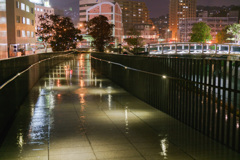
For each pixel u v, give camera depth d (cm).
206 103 579
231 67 489
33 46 7262
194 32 11238
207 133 569
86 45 12812
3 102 596
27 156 451
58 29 5716
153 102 873
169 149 488
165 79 779
